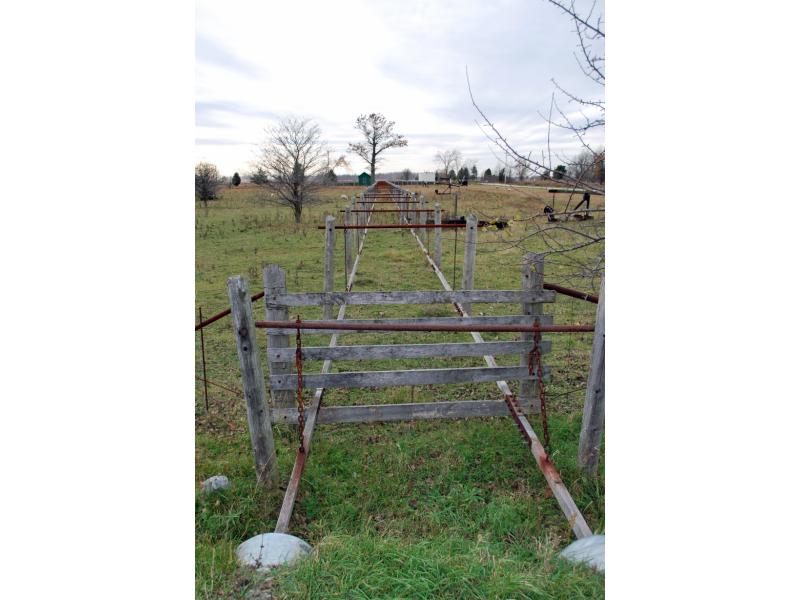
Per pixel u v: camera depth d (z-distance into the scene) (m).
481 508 3.55
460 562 2.83
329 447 4.34
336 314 7.91
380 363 6.23
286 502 3.44
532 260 4.25
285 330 4.30
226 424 4.84
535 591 2.54
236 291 3.42
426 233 14.70
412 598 2.59
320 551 2.94
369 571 2.76
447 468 3.99
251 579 2.71
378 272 11.43
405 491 3.79
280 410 4.37
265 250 14.38
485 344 4.21
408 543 3.11
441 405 4.34
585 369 5.93
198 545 3.00
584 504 3.48
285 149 20.95
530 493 3.68
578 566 2.74
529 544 3.15
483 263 12.38
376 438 4.52
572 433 4.46
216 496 3.62
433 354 4.17
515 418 4.32
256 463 3.67
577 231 3.88
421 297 4.33
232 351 6.75
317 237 16.73
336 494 3.73
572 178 3.67
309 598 2.56
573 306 8.44
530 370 4.29
